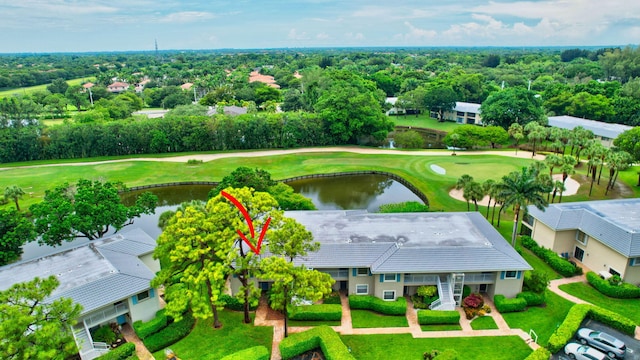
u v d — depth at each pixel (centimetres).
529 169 4469
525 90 10600
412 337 3278
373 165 8194
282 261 3052
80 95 14338
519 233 5078
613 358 2984
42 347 2425
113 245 3881
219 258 3334
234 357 2873
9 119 9650
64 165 8481
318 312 3453
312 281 3061
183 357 3056
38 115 11406
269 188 5328
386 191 7100
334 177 7875
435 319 3412
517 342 3189
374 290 3734
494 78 18675
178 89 16412
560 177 7019
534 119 10375
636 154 6700
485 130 9588
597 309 3394
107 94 15688
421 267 3588
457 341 3219
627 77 16775
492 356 3041
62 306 2634
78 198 4366
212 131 9481
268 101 14338
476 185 5009
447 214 4584
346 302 3766
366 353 3098
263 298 3803
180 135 9425
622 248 3784
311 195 6969
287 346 2998
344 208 6312
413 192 6975
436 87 13050
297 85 17525
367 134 10331
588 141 7331
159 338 3209
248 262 3178
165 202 6831
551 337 3075
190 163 8425
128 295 3262
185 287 3453
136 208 4800
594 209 4562
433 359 2866
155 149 9381
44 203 4362
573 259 4491
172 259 3050
